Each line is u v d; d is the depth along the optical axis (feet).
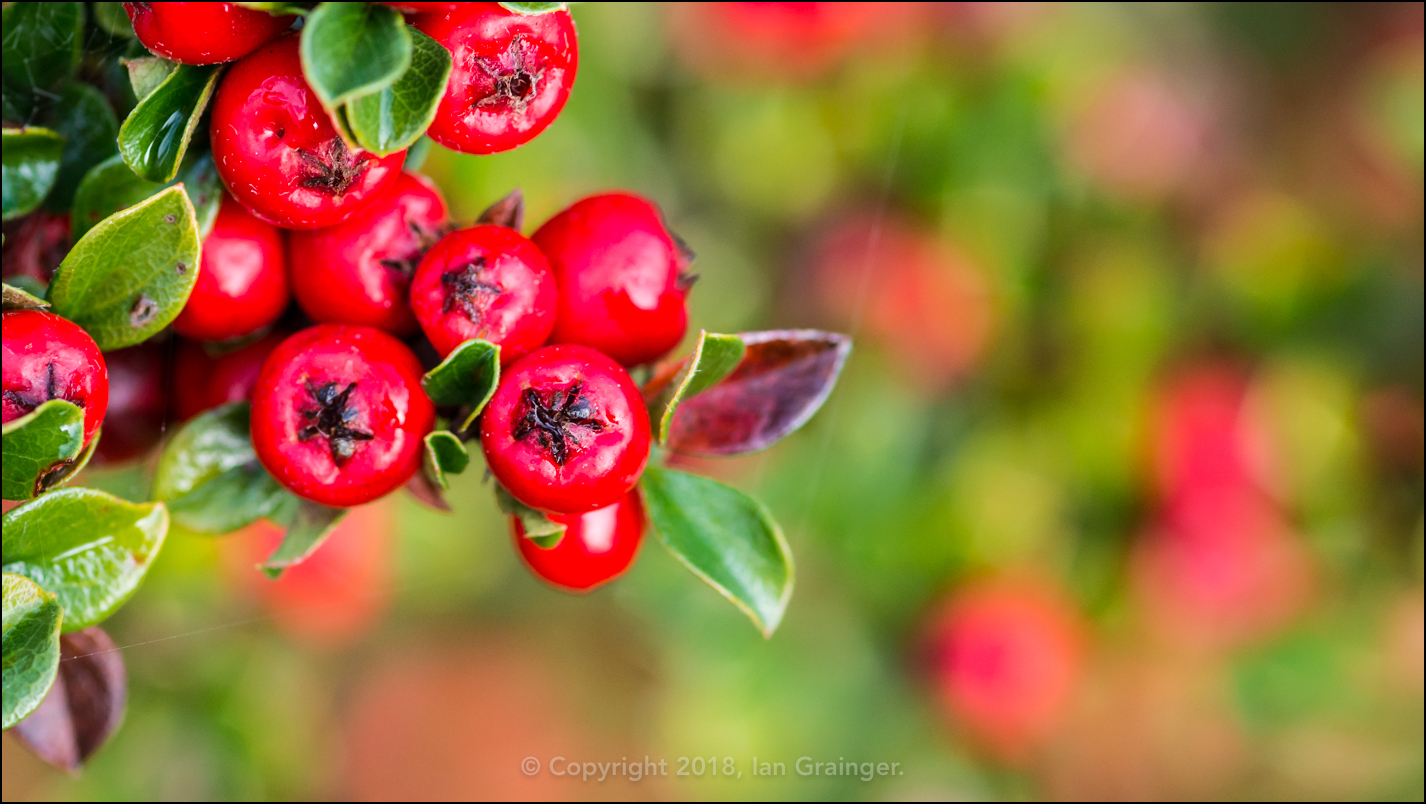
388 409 0.55
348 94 0.51
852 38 1.07
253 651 1.02
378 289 0.56
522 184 0.86
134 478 0.60
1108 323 1.07
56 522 0.54
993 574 1.08
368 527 1.00
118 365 0.58
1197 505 1.06
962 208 1.08
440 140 0.54
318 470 0.55
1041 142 1.07
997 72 1.07
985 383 1.11
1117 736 1.30
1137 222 1.11
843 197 1.13
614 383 0.55
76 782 0.97
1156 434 1.07
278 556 0.56
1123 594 1.11
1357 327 1.13
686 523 0.57
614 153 1.05
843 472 1.08
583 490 0.55
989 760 1.13
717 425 0.58
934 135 1.08
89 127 0.58
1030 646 1.05
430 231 0.56
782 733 1.08
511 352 0.55
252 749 1.02
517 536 0.59
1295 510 1.10
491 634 1.51
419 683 1.47
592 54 1.01
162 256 0.54
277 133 0.54
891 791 1.11
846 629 1.11
